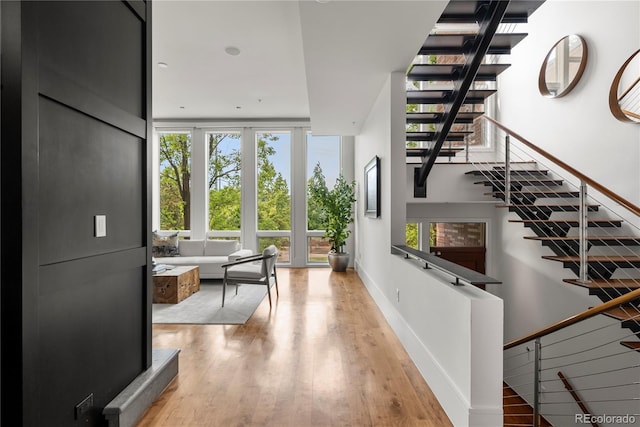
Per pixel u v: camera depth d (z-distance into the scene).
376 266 4.66
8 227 1.24
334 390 2.35
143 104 2.17
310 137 7.42
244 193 7.28
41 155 1.37
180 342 3.21
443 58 5.47
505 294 5.56
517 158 5.48
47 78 1.37
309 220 7.43
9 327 1.24
